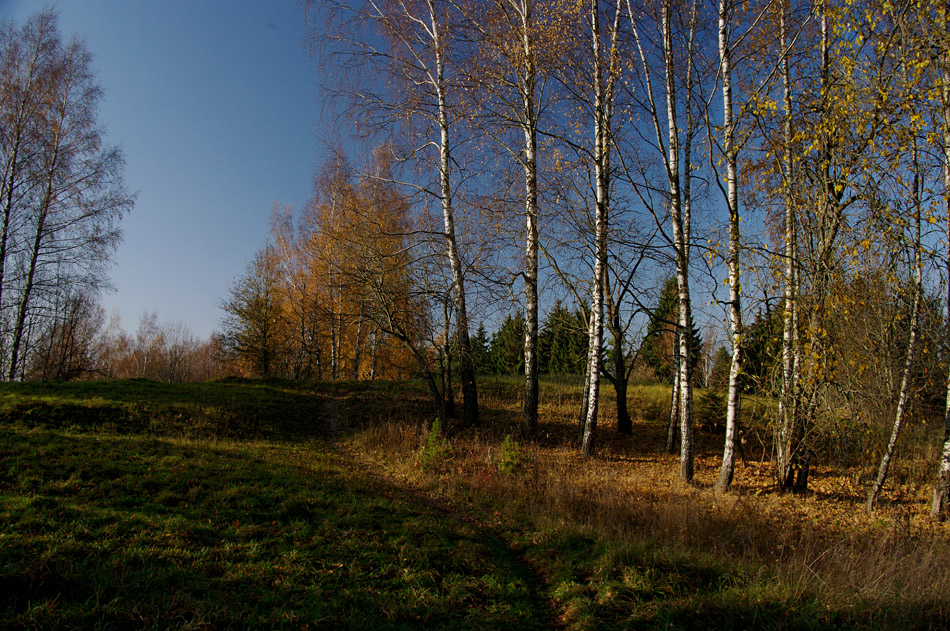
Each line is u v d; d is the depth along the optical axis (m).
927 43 9.00
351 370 34.84
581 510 8.94
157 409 15.21
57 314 24.55
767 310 11.63
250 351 31.45
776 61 11.03
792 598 5.54
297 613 4.48
